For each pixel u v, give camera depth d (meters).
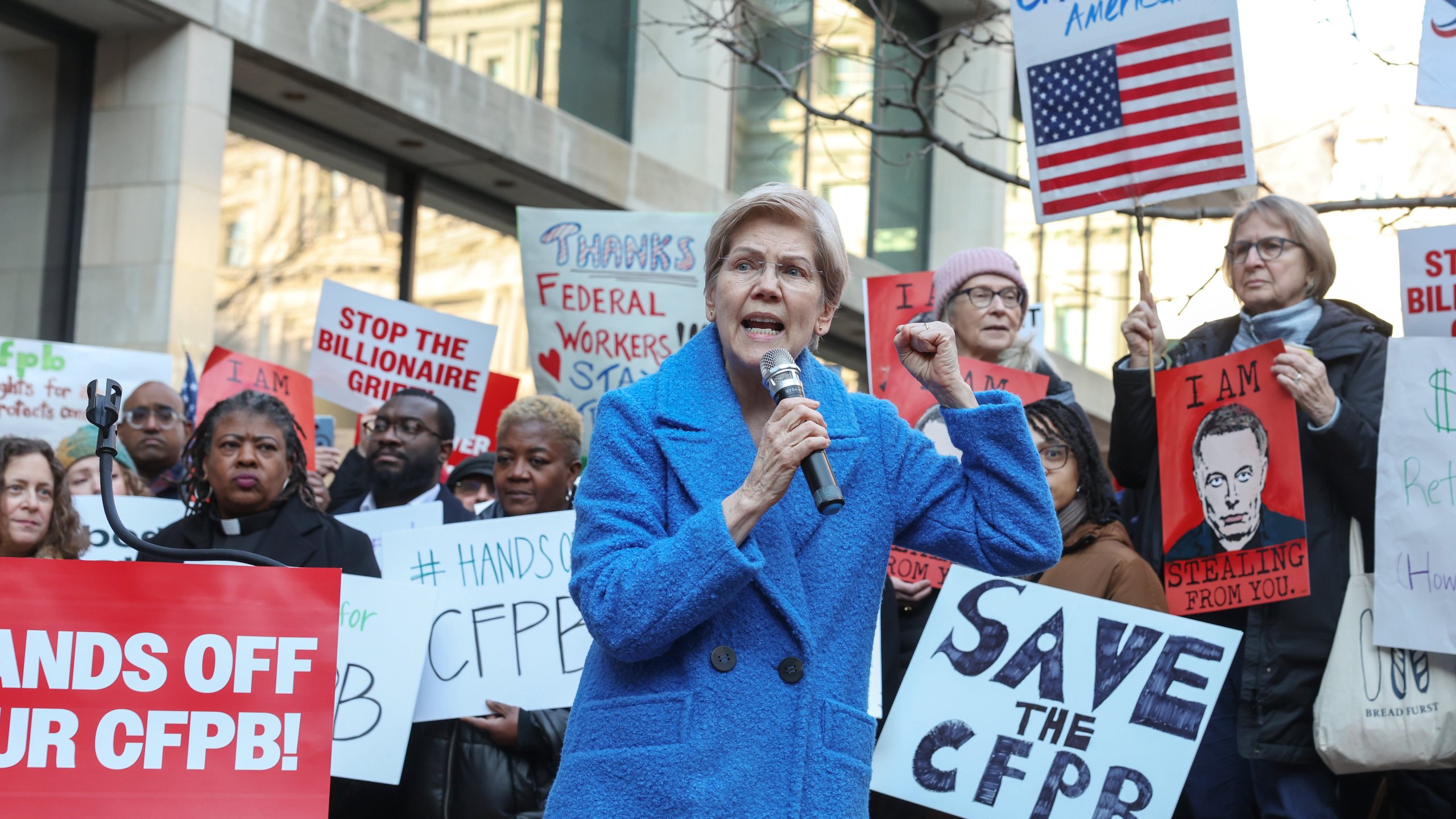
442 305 13.73
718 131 15.27
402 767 4.59
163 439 6.29
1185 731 4.59
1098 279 19.97
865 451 2.62
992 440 2.66
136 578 3.07
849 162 17.00
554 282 6.51
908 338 2.75
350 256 12.74
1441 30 5.01
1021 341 6.11
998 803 4.62
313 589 3.13
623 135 15.33
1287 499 4.76
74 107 10.84
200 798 3.04
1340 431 4.72
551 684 4.88
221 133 10.87
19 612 3.02
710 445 2.56
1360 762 4.59
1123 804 4.58
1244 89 5.33
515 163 13.35
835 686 2.47
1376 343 4.98
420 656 4.55
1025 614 4.70
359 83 11.81
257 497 4.92
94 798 3.00
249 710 3.08
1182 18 5.38
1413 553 4.61
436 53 12.52
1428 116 7.26
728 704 2.40
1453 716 4.56
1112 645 4.65
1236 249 5.19
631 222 6.50
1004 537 2.63
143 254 10.59
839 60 16.33
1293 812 4.74
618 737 2.43
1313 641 4.73
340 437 11.00
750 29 8.67
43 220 10.65
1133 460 5.29
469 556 4.96
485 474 6.87
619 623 2.35
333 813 4.84
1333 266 5.12
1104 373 20.09
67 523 5.21
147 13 10.53
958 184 18.62
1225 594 4.85
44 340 10.67
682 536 2.35
